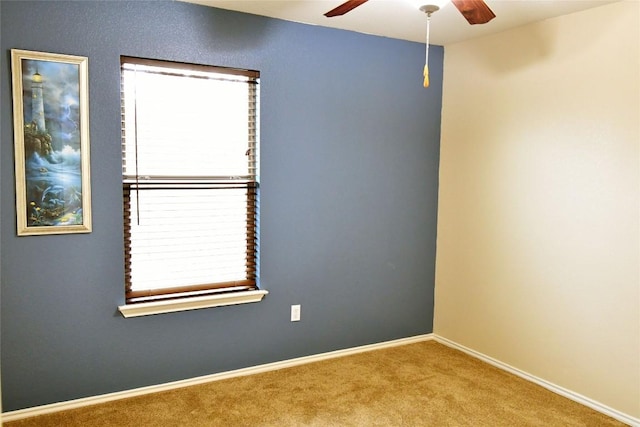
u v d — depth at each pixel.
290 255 3.22
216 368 3.05
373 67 3.38
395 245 3.63
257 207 3.10
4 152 2.38
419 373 3.23
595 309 2.78
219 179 2.98
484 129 3.38
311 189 3.24
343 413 2.69
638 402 2.61
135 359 2.80
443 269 3.77
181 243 2.92
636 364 2.61
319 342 3.40
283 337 3.26
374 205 3.50
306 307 3.32
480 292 3.47
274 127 3.07
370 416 2.67
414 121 3.60
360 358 3.46
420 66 3.58
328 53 3.20
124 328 2.76
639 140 2.55
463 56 3.51
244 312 3.10
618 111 2.63
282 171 3.13
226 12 2.85
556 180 2.95
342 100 3.29
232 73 2.93
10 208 2.43
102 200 2.62
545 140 3.00
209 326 3.00
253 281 3.16
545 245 3.03
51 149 2.48
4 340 2.48
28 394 2.56
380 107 3.44
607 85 2.67
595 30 2.71
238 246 3.09
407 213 3.65
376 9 2.80
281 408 2.73
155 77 2.75
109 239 2.66
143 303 2.77
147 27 2.65
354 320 3.52
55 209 2.51
